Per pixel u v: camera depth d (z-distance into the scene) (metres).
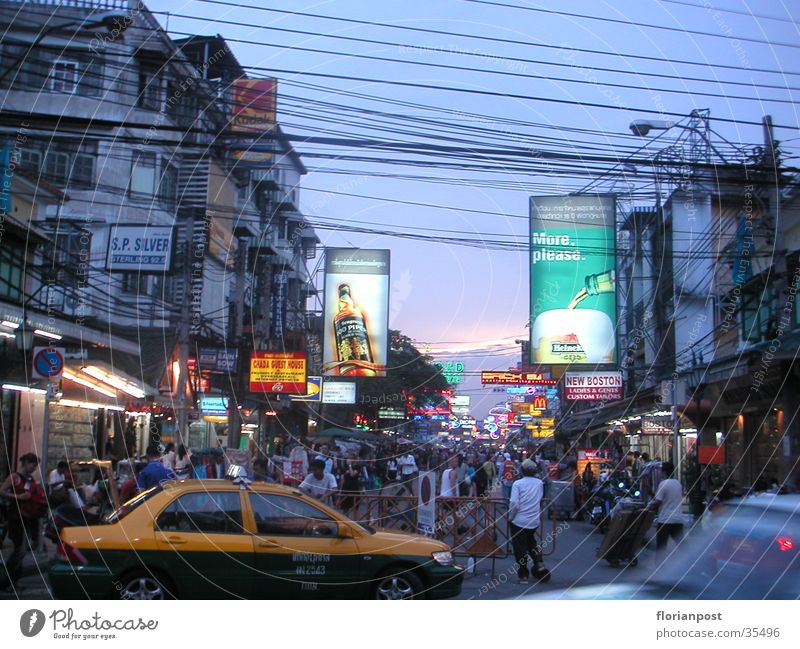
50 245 17.52
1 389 14.72
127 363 19.25
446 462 18.91
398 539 7.69
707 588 7.24
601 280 22.02
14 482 8.99
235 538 7.12
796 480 15.81
